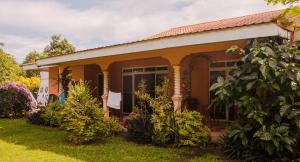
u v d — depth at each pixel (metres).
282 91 7.52
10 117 19.52
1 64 27.31
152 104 10.31
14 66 29.58
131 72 16.94
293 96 7.36
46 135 12.46
